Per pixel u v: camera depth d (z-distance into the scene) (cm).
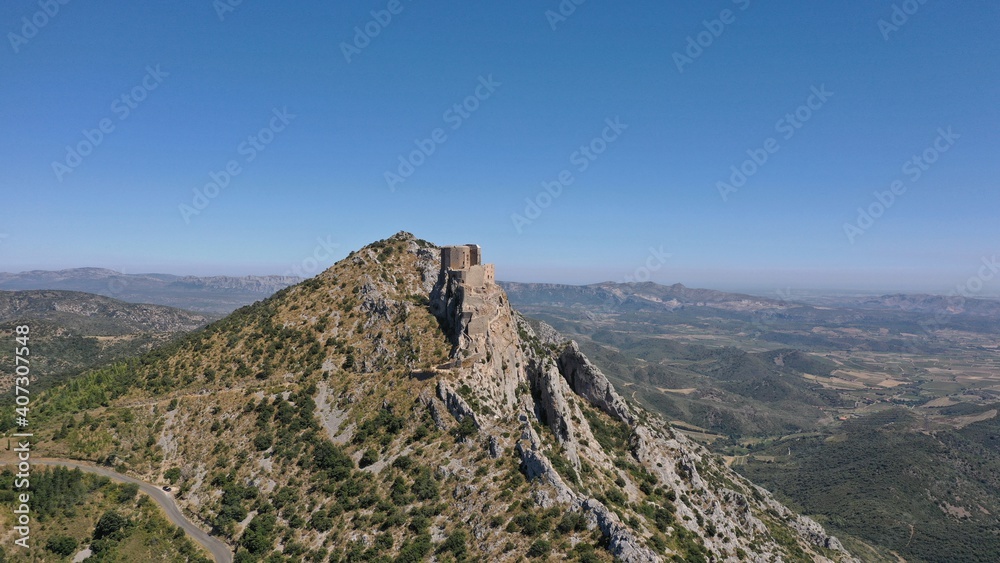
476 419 12319
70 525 11256
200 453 13738
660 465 14775
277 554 10869
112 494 12262
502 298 16025
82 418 14825
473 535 9962
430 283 18950
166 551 11131
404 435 12694
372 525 10794
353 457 12681
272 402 14712
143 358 19000
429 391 13338
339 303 18162
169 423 14800
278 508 11944
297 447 13325
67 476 12200
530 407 14100
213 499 12425
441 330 15612
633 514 11631
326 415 14200
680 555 10725
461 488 10962
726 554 12494
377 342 16062
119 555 10888
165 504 12400
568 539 9350
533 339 18638
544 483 10419
